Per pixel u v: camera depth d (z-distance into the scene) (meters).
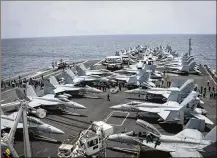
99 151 39.44
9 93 77.88
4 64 193.50
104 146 39.88
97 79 88.62
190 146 37.44
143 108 55.78
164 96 67.62
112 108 59.25
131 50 193.38
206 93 78.50
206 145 37.06
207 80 96.94
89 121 54.62
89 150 37.91
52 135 46.72
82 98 73.81
